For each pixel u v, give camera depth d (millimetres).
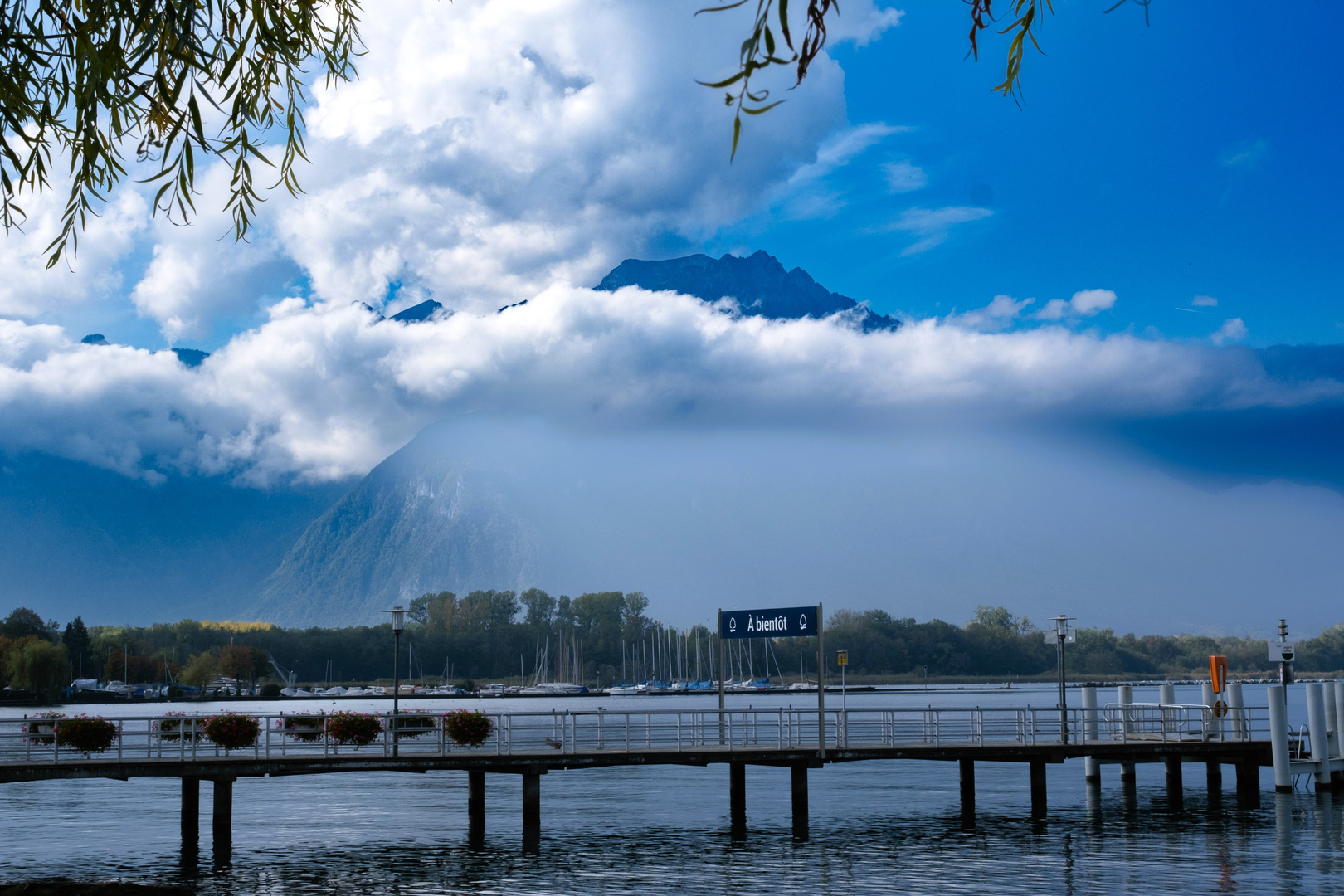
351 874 33969
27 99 10781
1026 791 57094
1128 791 53031
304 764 36219
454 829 44781
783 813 49000
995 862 34875
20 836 42750
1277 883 30969
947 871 33438
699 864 35094
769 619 41719
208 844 40406
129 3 10477
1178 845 37281
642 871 34000
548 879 32906
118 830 44438
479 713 38656
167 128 11219
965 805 46188
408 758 37219
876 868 34156
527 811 38594
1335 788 48281
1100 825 42469
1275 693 46281
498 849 38781
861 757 41188
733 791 42656
